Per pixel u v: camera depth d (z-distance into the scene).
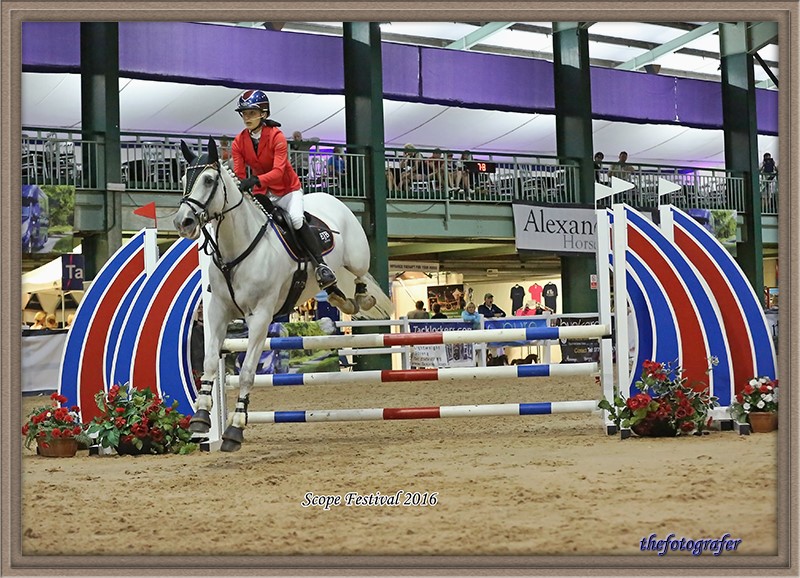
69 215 16.97
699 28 26.12
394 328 19.78
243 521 5.16
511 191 22.67
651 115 25.81
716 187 25.16
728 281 8.45
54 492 6.22
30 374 15.64
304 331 17.92
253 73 20.61
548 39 25.77
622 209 8.34
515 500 5.40
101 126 18.02
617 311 8.30
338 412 8.33
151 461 7.68
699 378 8.39
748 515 4.87
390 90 22.39
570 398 12.45
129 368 8.45
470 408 8.29
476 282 29.52
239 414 7.03
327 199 8.40
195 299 8.66
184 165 18.81
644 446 7.51
